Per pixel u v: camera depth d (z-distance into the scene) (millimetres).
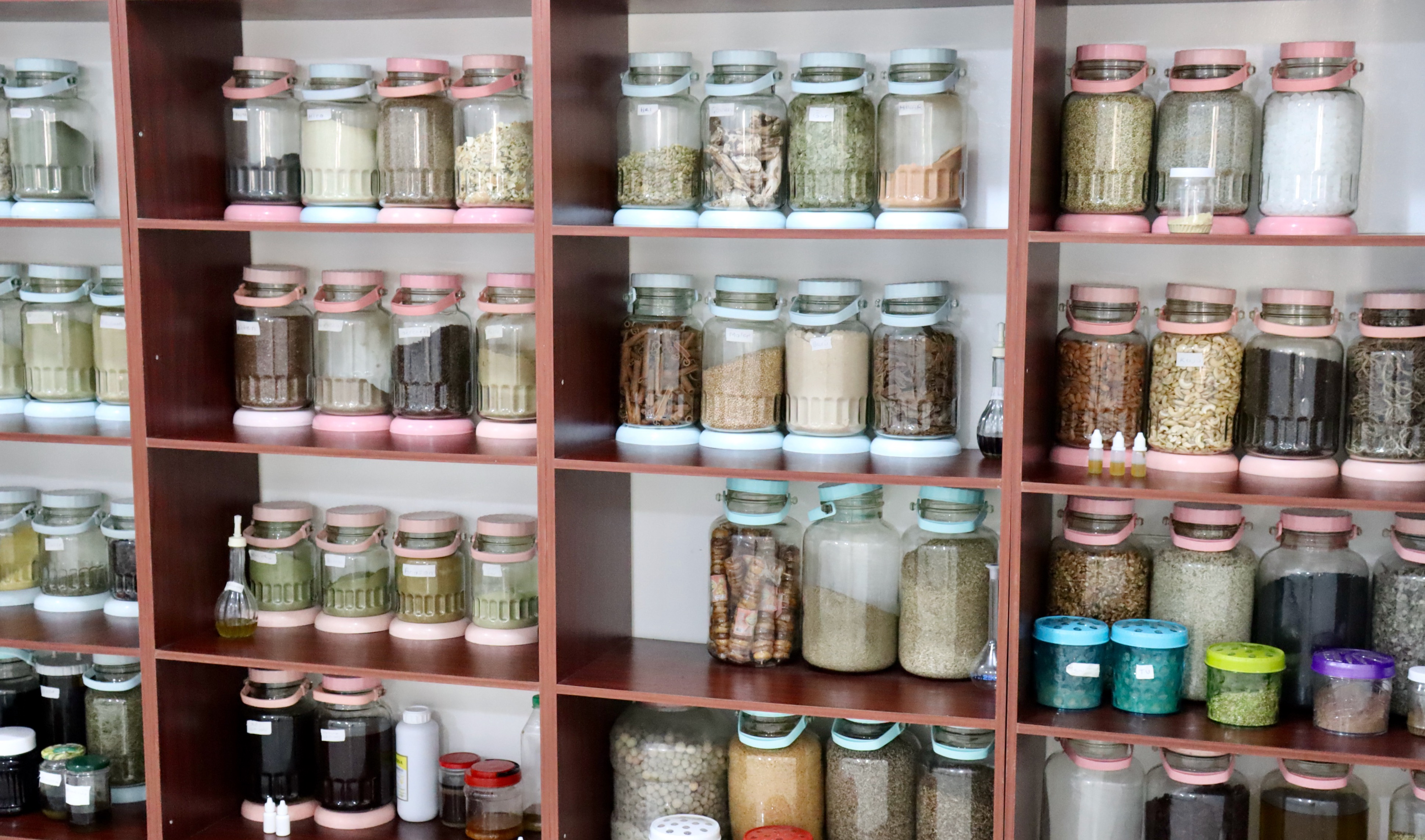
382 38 2479
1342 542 2107
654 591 2502
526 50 2426
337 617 2465
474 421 2463
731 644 2311
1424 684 1977
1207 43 2156
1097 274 2246
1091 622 2115
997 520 2361
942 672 2205
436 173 2271
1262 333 2088
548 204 2072
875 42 2291
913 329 2193
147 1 2221
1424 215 2102
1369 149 2117
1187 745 1958
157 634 2330
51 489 2719
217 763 2521
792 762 2230
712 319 2281
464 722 2604
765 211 2166
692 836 2133
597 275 2295
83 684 2582
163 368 2318
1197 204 2004
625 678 2232
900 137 2117
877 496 2281
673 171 2189
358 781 2457
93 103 2596
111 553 2562
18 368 2564
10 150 2434
